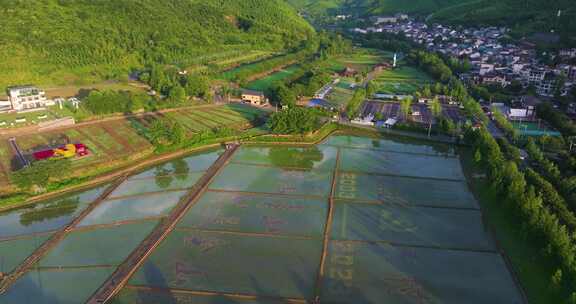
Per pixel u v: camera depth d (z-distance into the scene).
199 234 115.31
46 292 93.56
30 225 120.81
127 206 130.62
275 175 153.00
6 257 106.12
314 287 94.88
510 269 101.56
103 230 117.56
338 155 173.00
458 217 125.06
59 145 170.50
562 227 101.56
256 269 100.88
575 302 83.62
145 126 196.62
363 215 125.75
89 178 146.38
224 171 156.00
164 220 122.06
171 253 107.00
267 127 199.50
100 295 92.25
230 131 190.12
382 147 182.75
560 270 92.19
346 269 101.06
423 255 106.94
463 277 99.00
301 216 125.00
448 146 183.88
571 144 168.38
